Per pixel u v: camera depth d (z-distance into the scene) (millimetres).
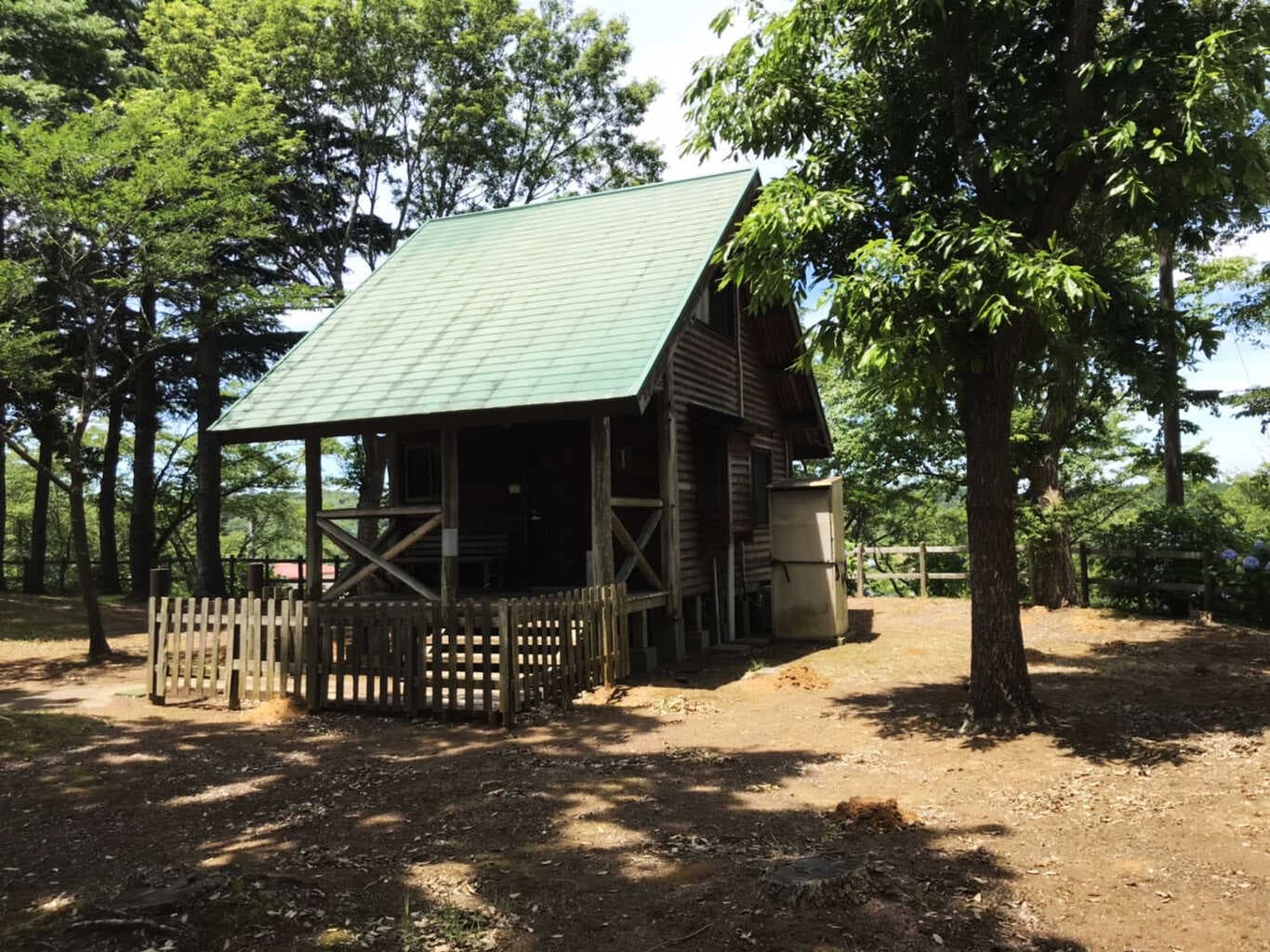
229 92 20016
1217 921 4105
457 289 13602
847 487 23078
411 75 24516
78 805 6277
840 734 7883
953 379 7930
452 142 24703
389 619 9016
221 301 15328
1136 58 6621
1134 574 15578
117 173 14148
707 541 14023
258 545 38906
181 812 6070
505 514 14469
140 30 22609
